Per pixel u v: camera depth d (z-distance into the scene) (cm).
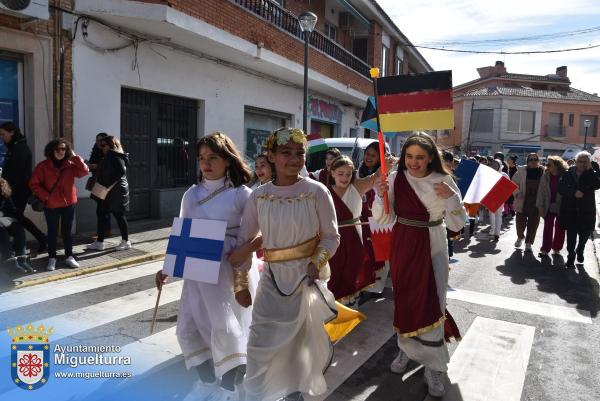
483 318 511
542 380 375
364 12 1873
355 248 462
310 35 1412
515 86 4878
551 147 4484
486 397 347
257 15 1129
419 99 374
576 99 4459
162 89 1005
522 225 927
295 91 1521
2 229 588
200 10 944
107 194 730
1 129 677
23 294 546
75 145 841
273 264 290
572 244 768
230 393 327
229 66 1196
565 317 521
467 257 836
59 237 808
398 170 364
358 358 407
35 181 627
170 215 1048
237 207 311
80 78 840
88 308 506
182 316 316
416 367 391
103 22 862
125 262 689
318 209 288
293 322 282
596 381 376
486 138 4481
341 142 926
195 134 1138
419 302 344
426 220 350
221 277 309
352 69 1716
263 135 1427
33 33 762
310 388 289
